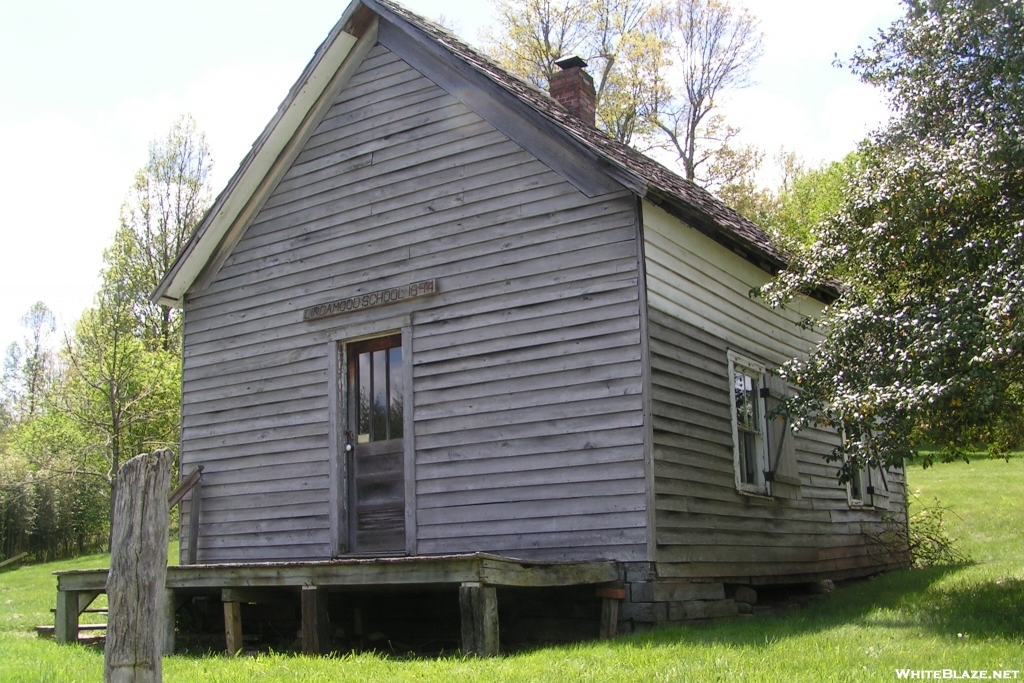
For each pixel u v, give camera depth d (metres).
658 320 10.02
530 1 30.56
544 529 9.95
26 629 12.60
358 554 11.45
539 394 10.23
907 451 9.85
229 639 9.66
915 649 7.32
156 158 34.28
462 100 11.41
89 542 32.31
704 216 10.47
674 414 10.05
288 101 12.35
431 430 10.92
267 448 12.38
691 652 7.34
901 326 9.94
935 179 10.17
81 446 26.31
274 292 12.69
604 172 10.03
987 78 10.45
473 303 10.90
